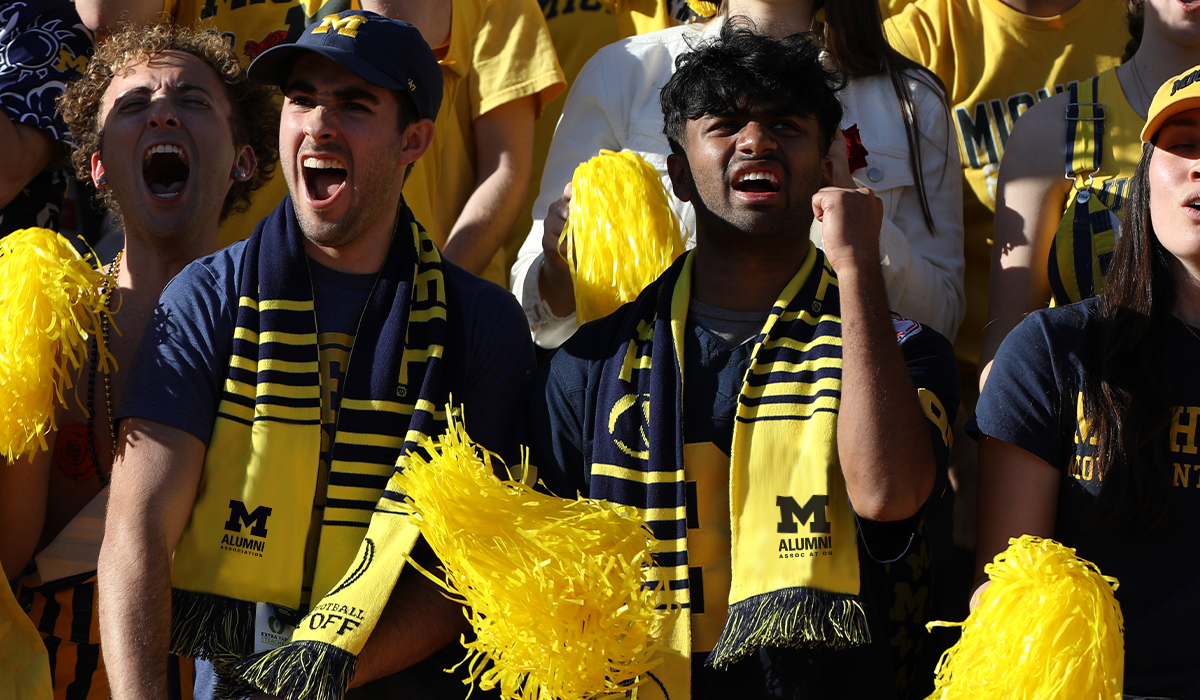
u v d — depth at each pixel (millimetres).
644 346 5031
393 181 5238
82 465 5727
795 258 5121
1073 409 4887
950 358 5098
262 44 7328
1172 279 4922
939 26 7820
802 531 4562
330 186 5199
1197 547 4645
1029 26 7605
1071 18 7582
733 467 4703
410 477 4336
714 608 4684
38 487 5570
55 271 5156
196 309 5027
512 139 7629
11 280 5125
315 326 5023
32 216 7113
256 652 4613
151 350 4949
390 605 4699
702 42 5480
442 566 4430
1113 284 5008
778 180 5000
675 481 4738
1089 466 4801
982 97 7594
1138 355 4805
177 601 4695
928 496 4555
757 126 5008
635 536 4340
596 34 8812
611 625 4121
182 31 6402
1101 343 4879
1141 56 6477
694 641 4660
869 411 4520
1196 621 4570
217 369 4957
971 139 7547
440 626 4738
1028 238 6430
